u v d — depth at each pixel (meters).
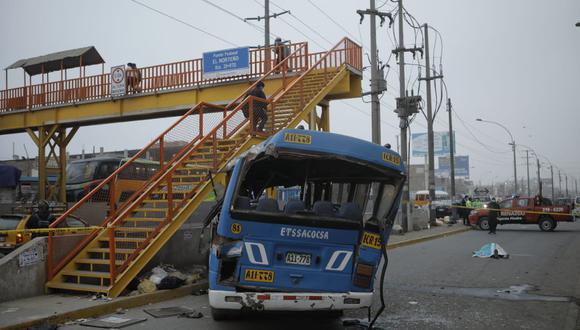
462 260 15.93
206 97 22.83
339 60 21.00
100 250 10.26
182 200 11.19
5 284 8.76
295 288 6.50
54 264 9.82
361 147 6.80
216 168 12.03
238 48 22.27
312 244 6.59
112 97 24.56
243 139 13.53
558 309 8.84
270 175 8.58
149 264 10.91
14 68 27.81
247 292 6.44
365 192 8.12
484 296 10.02
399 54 27.20
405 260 15.98
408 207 28.16
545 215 30.92
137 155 11.39
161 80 23.88
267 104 14.78
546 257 16.69
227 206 6.58
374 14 22.88
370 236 6.72
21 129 28.02
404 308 8.91
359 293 6.59
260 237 6.54
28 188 29.45
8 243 12.76
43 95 26.84
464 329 7.47
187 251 12.27
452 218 36.88
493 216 28.72
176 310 8.55
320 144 6.71
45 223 13.10
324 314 8.19
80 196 21.61
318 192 8.47
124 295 9.34
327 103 22.30
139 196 11.62
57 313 7.78
